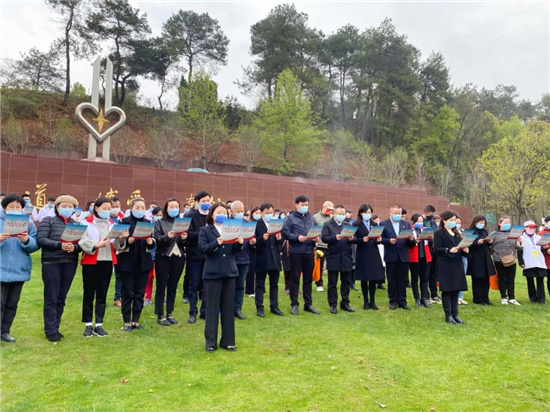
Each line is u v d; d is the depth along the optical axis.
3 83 35.56
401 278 8.16
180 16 42.03
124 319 6.25
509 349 5.96
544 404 4.22
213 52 43.59
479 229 8.84
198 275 6.96
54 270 5.72
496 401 4.26
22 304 7.35
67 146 31.20
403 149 42.91
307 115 36.28
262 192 20.30
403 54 45.12
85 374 4.60
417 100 47.59
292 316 7.33
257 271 7.43
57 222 5.85
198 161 34.97
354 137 45.84
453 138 45.94
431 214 9.48
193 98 35.59
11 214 5.12
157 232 6.71
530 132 29.53
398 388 4.48
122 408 3.84
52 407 3.84
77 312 7.11
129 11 36.84
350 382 4.57
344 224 7.90
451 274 7.25
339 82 48.84
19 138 29.45
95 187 16.56
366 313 7.72
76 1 35.31
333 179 35.38
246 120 41.97
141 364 4.93
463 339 6.36
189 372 4.71
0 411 3.74
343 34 46.62
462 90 48.16
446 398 4.30
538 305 8.73
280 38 42.19
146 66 39.50
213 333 5.48
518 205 26.58
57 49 36.66
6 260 5.51
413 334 6.52
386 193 23.89
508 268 8.91
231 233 5.42
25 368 4.71
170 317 6.72
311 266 7.68
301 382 4.54
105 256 5.96
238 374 4.69
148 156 33.91
